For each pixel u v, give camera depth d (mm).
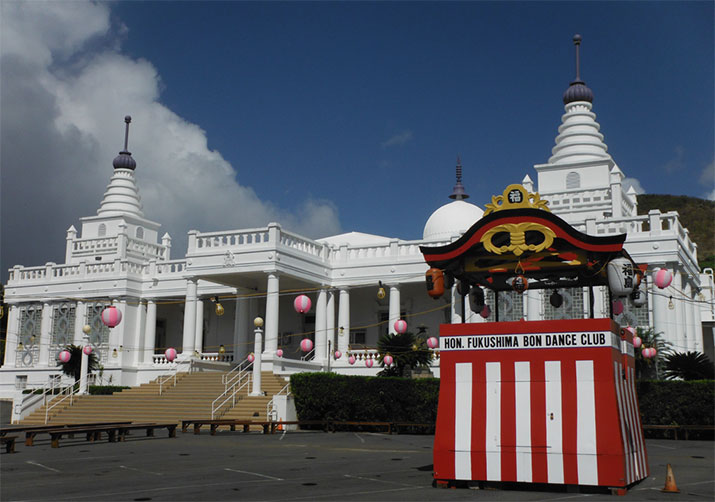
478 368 14945
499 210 15398
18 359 49375
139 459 20141
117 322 27125
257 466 18438
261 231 39594
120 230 56062
